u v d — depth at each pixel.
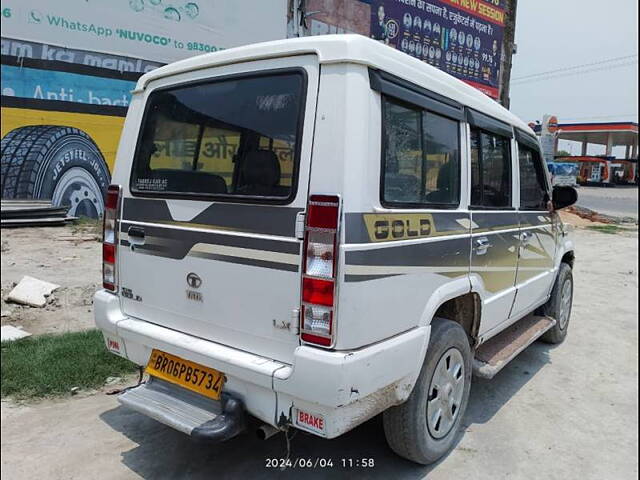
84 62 11.71
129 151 3.29
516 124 4.24
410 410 2.86
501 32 20.28
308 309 2.37
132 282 3.21
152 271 3.08
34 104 11.27
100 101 12.05
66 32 11.41
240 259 2.62
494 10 19.73
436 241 2.93
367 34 15.48
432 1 17.16
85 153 12.09
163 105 3.16
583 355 5.23
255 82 2.69
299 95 2.50
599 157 49.25
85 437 3.38
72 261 8.02
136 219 3.18
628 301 7.43
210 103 2.88
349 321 2.34
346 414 2.38
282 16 13.82
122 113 12.39
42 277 6.96
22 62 11.02
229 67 2.83
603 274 9.41
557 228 5.25
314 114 2.42
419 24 16.91
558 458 3.34
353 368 2.31
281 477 3.01
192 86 3.00
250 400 2.58
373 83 2.47
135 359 3.19
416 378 2.77
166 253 2.98
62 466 3.07
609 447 3.50
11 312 5.61
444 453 3.29
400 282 2.63
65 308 5.81
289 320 2.45
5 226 10.61
